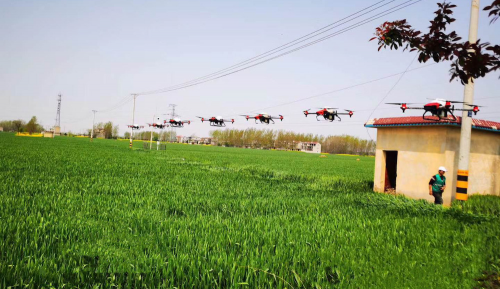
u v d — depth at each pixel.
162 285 5.01
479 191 16.27
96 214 9.37
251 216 10.11
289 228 8.60
